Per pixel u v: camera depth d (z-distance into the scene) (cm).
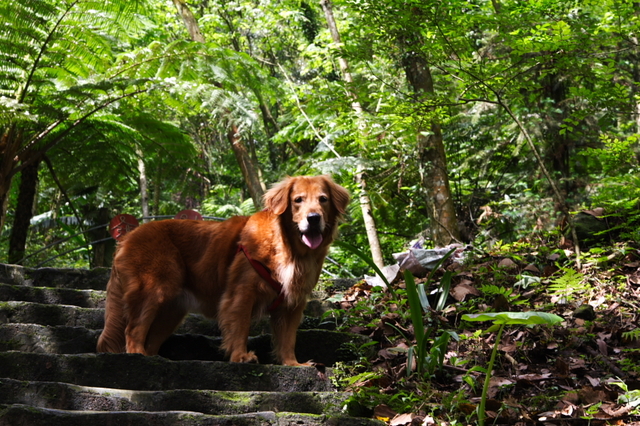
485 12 852
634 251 515
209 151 1409
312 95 800
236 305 385
